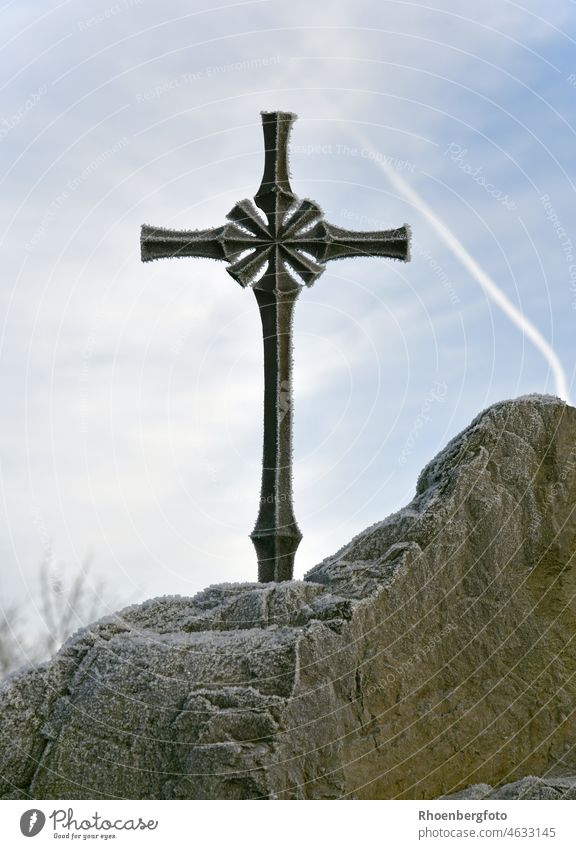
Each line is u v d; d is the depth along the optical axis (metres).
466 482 10.81
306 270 11.91
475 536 10.71
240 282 11.80
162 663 9.88
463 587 10.57
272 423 11.70
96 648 10.19
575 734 10.47
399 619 10.25
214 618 10.60
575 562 10.91
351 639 9.95
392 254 12.06
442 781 10.02
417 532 10.61
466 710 10.23
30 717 9.99
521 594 10.71
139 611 10.86
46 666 10.23
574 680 10.60
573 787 9.60
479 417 11.43
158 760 9.49
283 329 11.83
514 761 10.27
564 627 10.74
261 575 11.55
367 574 10.47
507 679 10.45
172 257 11.76
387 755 9.84
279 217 11.84
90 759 9.66
